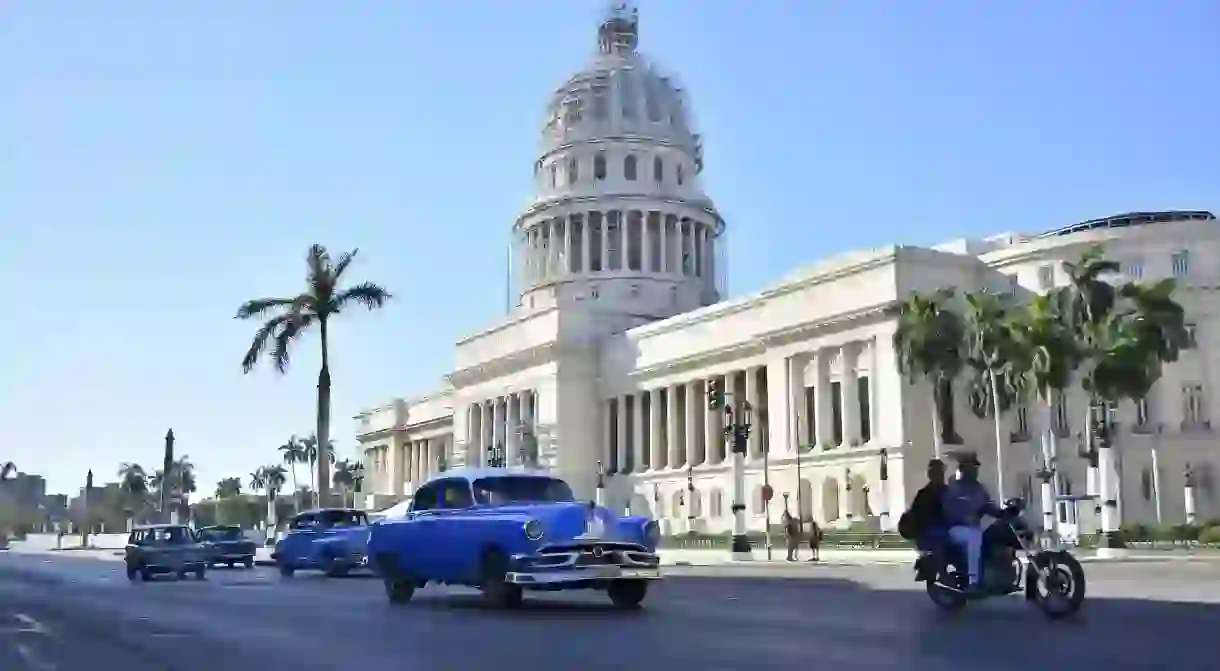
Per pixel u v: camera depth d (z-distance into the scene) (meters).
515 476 24.50
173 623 20.64
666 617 19.86
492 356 115.69
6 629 19.92
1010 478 71.44
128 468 188.25
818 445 76.81
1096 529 62.53
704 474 88.31
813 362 78.75
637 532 22.55
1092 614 19.00
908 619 18.66
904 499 68.56
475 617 20.45
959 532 19.39
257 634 18.09
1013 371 60.31
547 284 118.44
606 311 107.00
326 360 59.12
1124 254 77.38
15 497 198.75
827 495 75.50
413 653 14.95
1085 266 61.25
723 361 87.94
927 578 20.25
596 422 103.81
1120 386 59.38
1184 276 76.94
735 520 55.59
